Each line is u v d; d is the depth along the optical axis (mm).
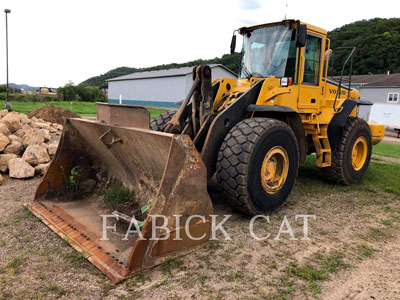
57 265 2824
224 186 3684
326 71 5211
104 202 4027
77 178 4348
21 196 4457
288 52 4488
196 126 3973
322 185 5590
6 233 3359
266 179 3992
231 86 4707
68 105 29578
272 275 2799
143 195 3756
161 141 2965
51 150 6098
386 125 23219
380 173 6520
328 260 3074
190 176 2932
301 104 4668
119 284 2590
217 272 2803
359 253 3256
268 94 4184
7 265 2781
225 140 3701
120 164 3975
